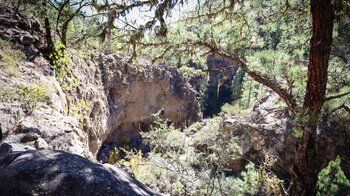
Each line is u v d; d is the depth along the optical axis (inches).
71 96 365.7
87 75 497.4
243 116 462.0
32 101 227.1
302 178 161.5
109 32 156.7
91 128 425.7
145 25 146.0
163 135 316.5
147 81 764.0
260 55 180.9
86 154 221.9
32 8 331.3
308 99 151.6
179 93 944.9
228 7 173.9
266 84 194.1
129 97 716.7
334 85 195.8
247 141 437.1
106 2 150.3
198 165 270.4
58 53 346.3
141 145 777.6
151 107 826.2
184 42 190.5
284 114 441.4
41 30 370.0
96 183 80.4
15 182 78.0
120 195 79.5
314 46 144.0
